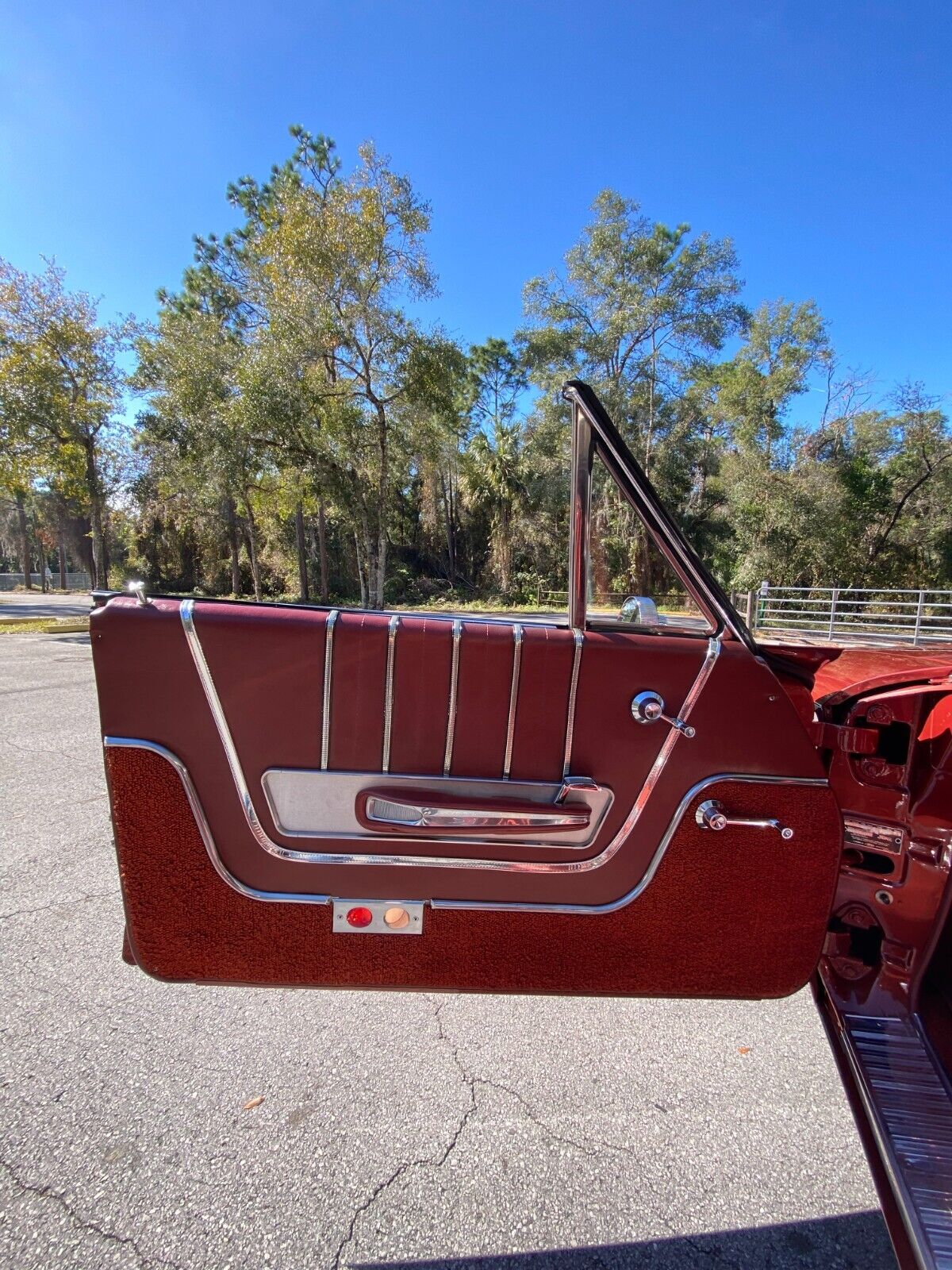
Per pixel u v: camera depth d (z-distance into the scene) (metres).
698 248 23.62
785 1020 2.21
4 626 14.61
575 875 1.40
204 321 16.97
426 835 1.36
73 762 4.76
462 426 21.08
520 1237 1.45
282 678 1.31
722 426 24.98
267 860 1.35
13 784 4.29
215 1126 1.73
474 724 1.36
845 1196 1.56
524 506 28.08
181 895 1.35
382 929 1.38
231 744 1.31
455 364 16.44
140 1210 1.49
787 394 22.92
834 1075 1.95
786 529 20.72
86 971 2.38
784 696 1.41
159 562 36.72
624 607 1.42
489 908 1.39
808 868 1.44
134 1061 1.96
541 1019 2.19
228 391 16.09
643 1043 2.08
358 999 2.27
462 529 33.84
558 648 1.36
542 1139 1.71
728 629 1.41
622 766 1.39
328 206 15.03
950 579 22.08
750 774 1.41
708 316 24.06
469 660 1.35
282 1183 1.57
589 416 1.37
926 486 21.80
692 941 1.44
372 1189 1.56
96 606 1.29
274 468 18.23
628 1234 1.46
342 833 1.35
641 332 24.31
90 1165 1.60
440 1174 1.60
